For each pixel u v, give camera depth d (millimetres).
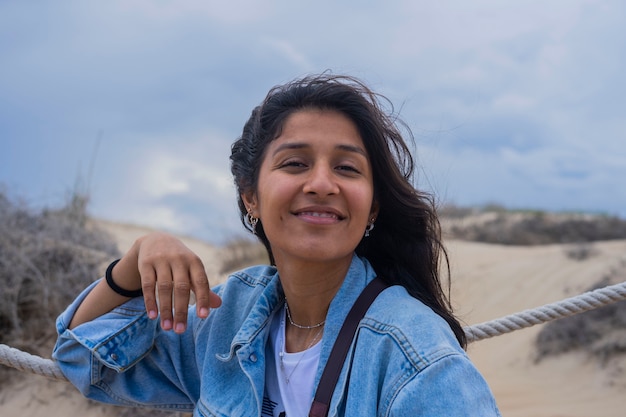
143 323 2336
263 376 2109
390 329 1849
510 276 14578
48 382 5977
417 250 2229
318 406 1893
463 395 1681
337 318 1998
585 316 9641
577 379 8828
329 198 1979
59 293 6551
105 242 8055
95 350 2260
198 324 2406
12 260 6523
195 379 2404
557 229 24109
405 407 1710
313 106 2066
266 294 2234
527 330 10688
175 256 2205
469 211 27859
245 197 2271
